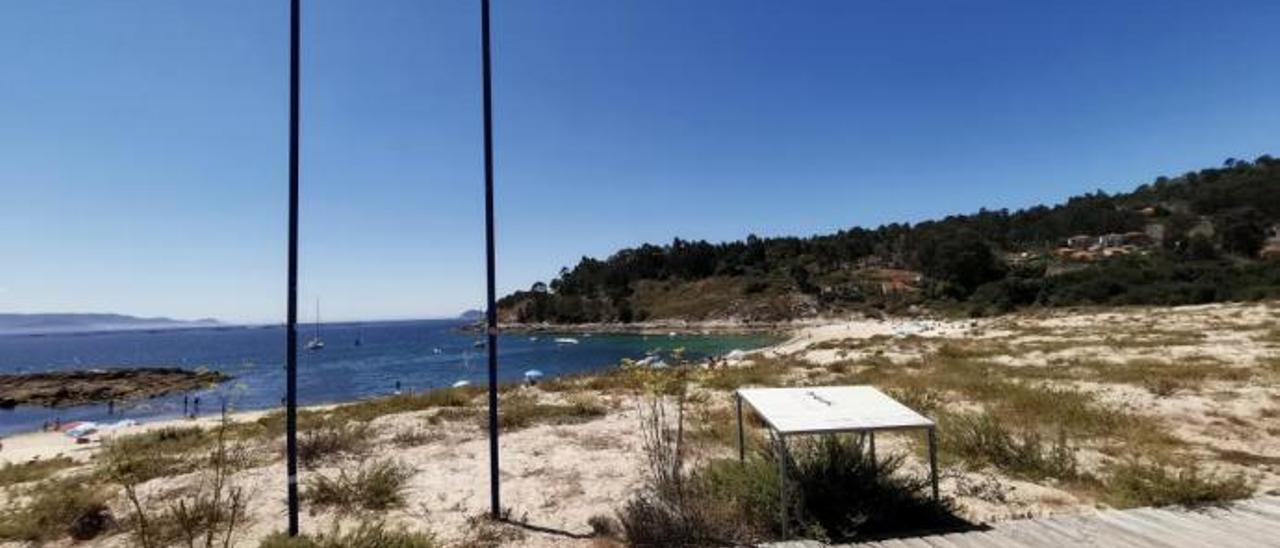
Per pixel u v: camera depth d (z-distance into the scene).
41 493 8.93
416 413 14.50
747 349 66.25
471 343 113.25
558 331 132.12
